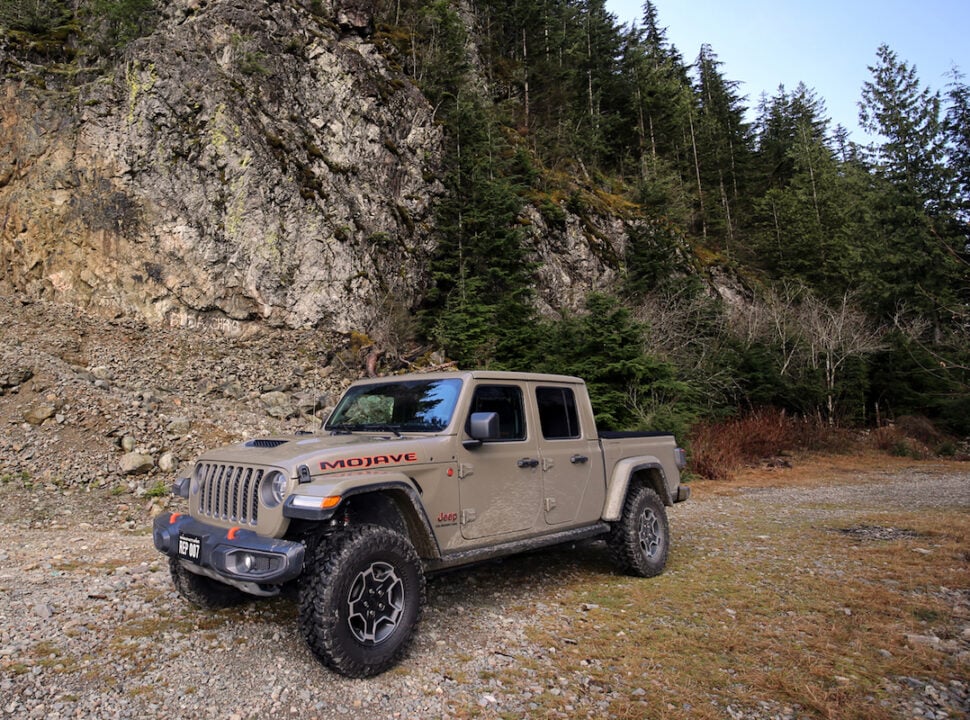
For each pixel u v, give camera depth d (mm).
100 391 11562
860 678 3699
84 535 7438
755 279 34969
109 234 15789
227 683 3520
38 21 18094
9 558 6203
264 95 18078
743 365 22156
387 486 3850
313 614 3455
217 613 4664
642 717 3215
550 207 24750
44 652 3900
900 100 26562
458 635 4340
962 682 3672
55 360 12406
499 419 4965
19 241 15727
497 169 22578
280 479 3703
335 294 17469
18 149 16406
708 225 39750
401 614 3818
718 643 4223
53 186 16000
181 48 17125
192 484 4375
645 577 5898
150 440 10461
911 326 26422
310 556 3643
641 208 31438
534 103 36562
